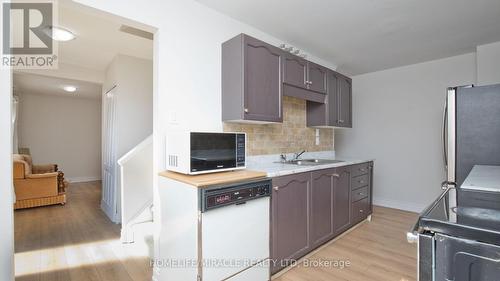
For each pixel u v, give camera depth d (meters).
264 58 2.24
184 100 2.04
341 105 3.34
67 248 2.54
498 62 2.90
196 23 2.11
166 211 1.81
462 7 2.16
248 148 2.54
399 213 3.68
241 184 1.66
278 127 2.88
